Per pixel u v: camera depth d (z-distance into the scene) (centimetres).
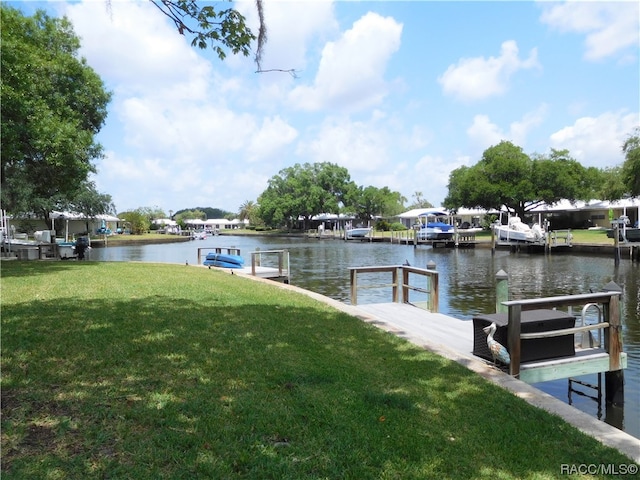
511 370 552
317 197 8188
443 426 369
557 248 3344
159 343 533
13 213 4162
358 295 1609
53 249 2608
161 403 371
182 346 528
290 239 6894
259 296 941
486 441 349
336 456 309
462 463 313
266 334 611
